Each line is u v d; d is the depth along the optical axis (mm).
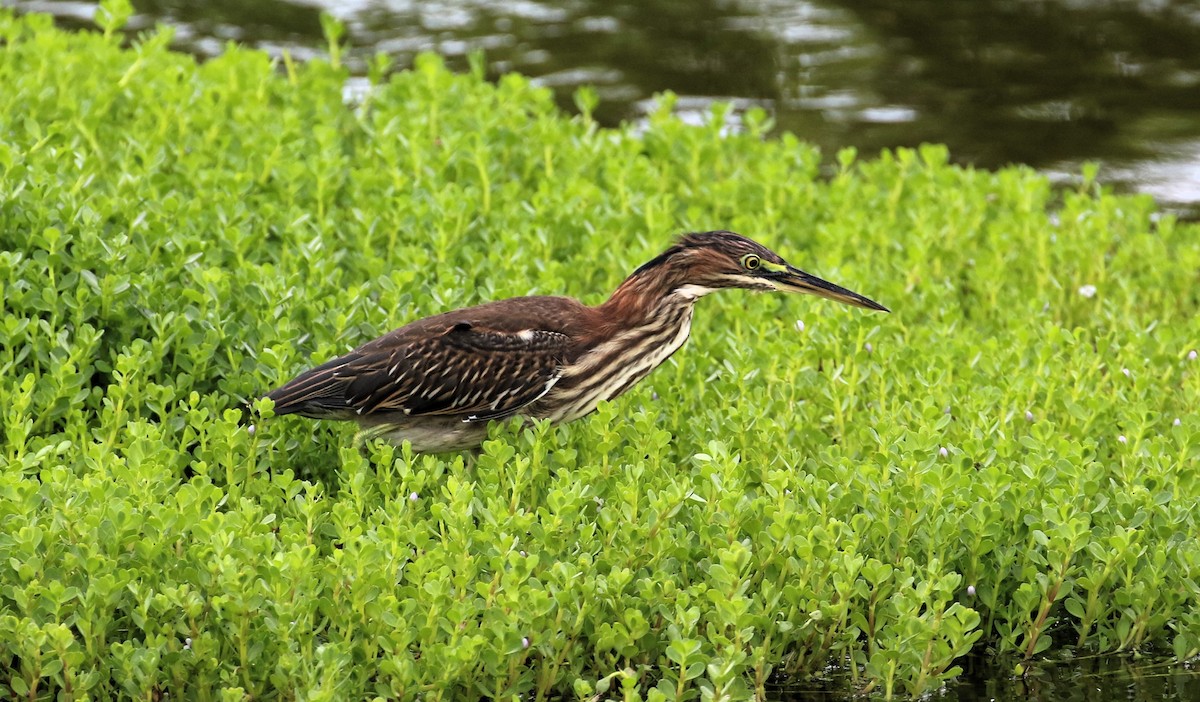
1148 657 11836
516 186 17297
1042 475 12242
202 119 18141
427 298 14180
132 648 9945
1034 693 11461
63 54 19500
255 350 13516
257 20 26828
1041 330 15711
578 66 25672
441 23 27359
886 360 14320
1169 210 21047
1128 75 26000
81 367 12812
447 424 12602
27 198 14633
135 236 14758
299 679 10031
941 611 10945
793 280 13086
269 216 15594
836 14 28641
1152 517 12234
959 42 27453
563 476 11391
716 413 13133
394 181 17172
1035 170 22438
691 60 26219
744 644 11016
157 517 10586
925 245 17453
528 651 10461
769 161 19219
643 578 11039
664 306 12906
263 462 12336
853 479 12125
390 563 10570
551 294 14391
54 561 10594
